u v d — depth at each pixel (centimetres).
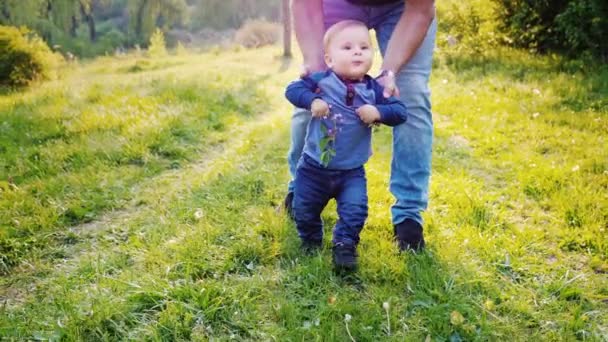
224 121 589
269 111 674
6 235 326
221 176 414
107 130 553
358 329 227
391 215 308
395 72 268
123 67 1481
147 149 484
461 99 663
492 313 241
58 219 355
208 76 927
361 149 264
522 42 987
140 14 3453
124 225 345
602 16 819
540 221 335
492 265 278
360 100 258
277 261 283
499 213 343
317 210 275
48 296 266
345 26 264
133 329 232
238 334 229
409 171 290
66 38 3247
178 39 3947
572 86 675
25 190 403
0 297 270
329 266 271
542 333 231
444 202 357
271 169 429
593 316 242
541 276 272
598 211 336
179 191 397
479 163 445
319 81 263
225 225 322
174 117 577
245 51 1816
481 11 1077
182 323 232
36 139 547
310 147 267
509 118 572
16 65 1191
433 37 288
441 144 491
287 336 225
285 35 1454
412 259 275
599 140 489
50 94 821
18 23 2758
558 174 399
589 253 293
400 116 255
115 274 280
